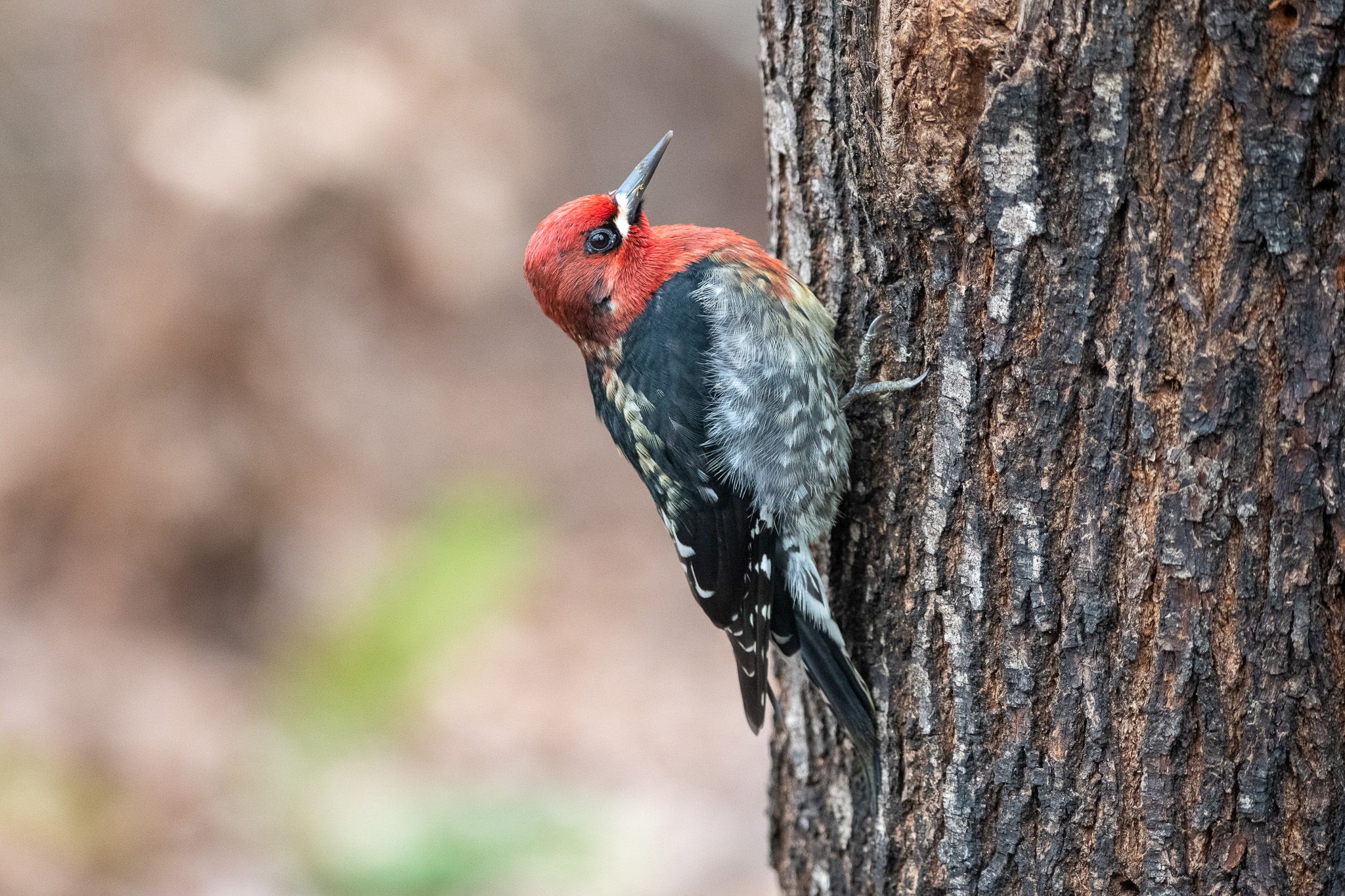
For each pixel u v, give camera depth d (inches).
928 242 251.4
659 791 577.0
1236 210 212.2
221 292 593.0
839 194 278.4
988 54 231.1
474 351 913.5
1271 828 225.0
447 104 626.5
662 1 973.2
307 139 584.4
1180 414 222.2
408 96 614.5
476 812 430.6
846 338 282.5
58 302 810.8
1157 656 231.1
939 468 255.8
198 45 640.4
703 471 305.9
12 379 737.6
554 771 588.4
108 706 551.2
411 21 634.2
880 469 274.5
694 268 318.0
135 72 611.8
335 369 635.5
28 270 832.9
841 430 280.1
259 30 719.7
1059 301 232.4
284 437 620.1
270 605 621.9
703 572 316.8
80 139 831.7
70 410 624.7
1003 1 228.5
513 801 439.5
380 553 599.8
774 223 304.3
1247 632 221.5
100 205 671.8
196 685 582.9
